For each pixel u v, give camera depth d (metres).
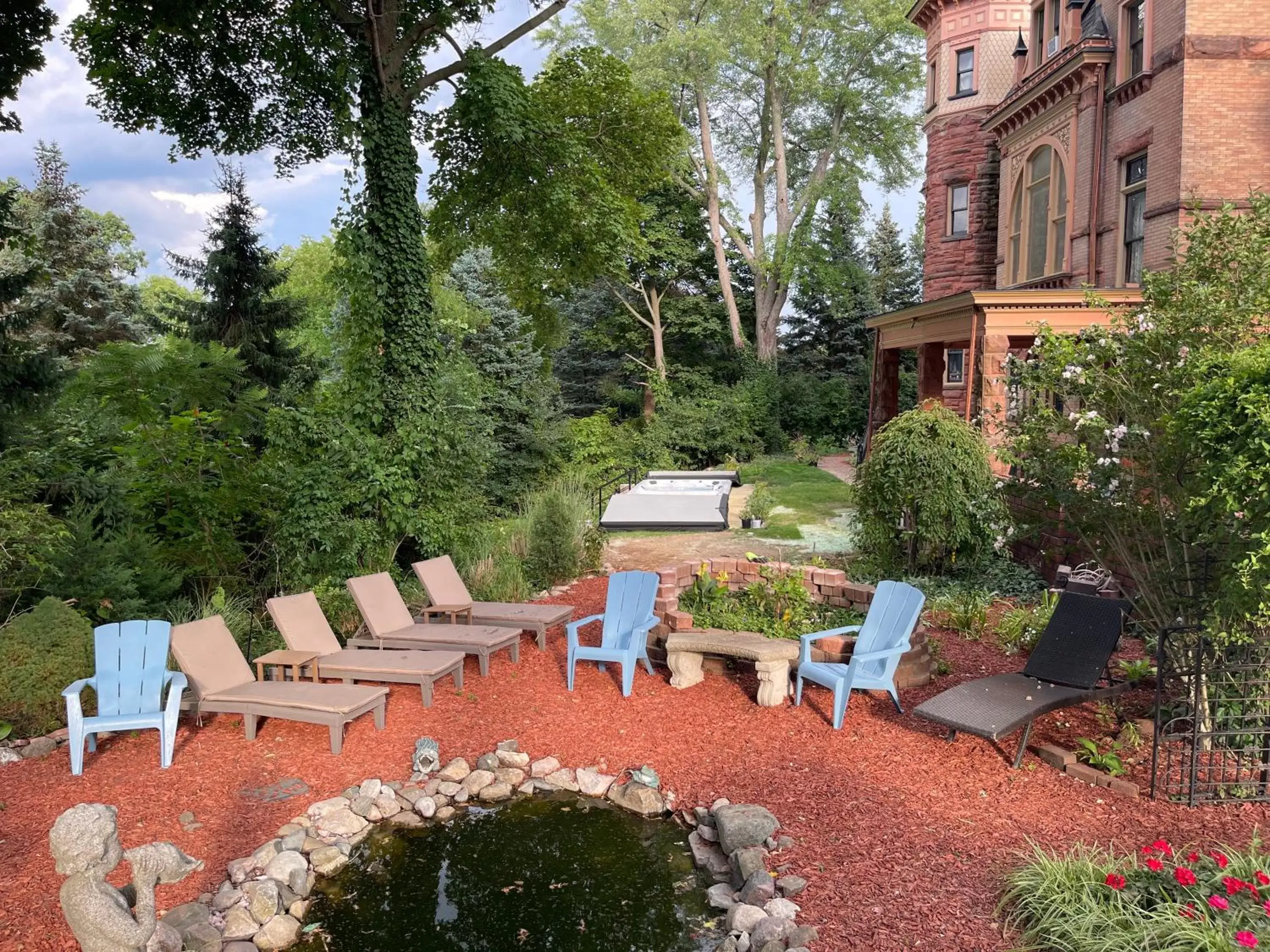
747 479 23.67
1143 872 3.86
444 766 6.22
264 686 6.70
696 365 36.41
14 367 11.86
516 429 21.66
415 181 12.65
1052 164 17.36
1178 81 13.07
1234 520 4.85
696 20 31.45
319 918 4.54
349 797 5.70
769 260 32.78
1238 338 5.55
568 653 7.54
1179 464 5.68
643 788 5.72
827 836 4.85
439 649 7.88
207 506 10.21
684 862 5.03
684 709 6.96
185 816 5.30
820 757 5.92
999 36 22.28
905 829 4.84
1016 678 6.12
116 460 11.14
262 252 18.06
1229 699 5.00
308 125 15.23
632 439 29.09
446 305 22.89
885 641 6.70
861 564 11.61
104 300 26.38
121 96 13.97
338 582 10.29
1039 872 4.06
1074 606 6.31
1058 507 6.84
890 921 3.96
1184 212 12.97
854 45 31.08
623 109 17.08
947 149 23.45
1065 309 12.14
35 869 4.55
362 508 11.38
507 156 15.46
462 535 12.21
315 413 12.04
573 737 6.60
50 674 6.50
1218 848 4.35
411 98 13.02
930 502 10.15
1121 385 6.17
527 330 23.19
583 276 18.17
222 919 4.36
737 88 33.41
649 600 7.84
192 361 11.94
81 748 5.82
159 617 8.85
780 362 37.84
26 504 8.30
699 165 33.88
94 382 11.72
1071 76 16.16
